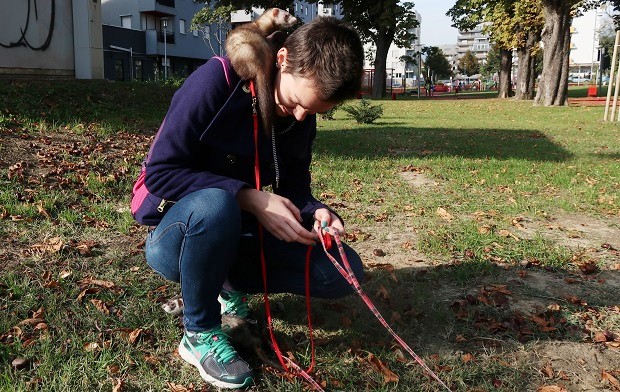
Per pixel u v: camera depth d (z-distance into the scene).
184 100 1.92
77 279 2.99
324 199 5.23
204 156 2.04
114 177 5.19
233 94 1.91
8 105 8.13
